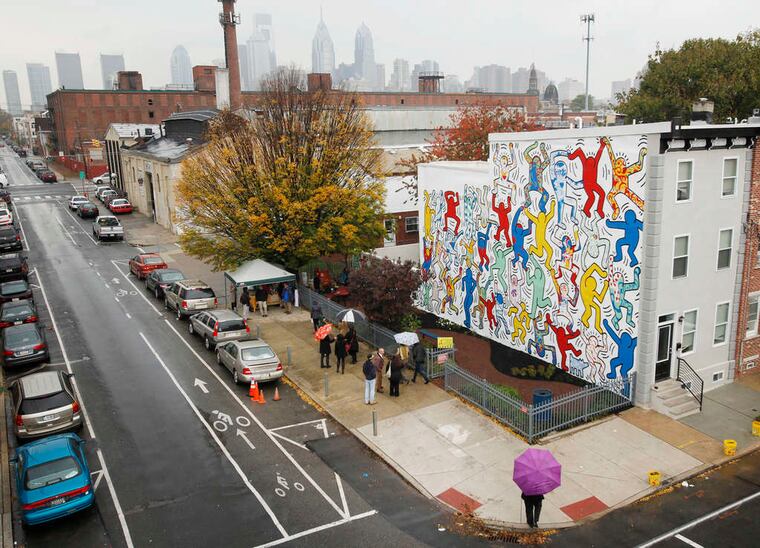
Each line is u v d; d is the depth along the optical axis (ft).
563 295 76.89
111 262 145.89
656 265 65.00
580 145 71.82
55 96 377.50
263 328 98.37
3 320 89.61
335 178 108.68
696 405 67.56
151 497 53.42
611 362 71.20
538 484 45.80
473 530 48.55
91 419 68.03
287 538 47.73
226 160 106.52
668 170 64.23
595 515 50.11
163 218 188.75
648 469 56.44
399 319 93.25
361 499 52.95
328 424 66.80
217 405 71.61
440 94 408.26
